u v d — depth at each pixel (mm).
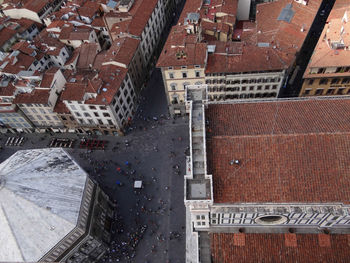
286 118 53688
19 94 91062
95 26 114750
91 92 83188
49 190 62125
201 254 56344
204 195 47625
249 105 58656
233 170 49500
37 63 100000
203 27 93312
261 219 54656
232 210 49344
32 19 129000
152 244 72125
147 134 95125
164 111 101062
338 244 53938
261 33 90750
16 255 56469
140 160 88812
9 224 58219
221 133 52188
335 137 48312
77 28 112188
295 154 48750
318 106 55812
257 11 100438
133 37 99812
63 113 91438
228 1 100812
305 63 100938
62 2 140125
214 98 89750
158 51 123688
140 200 80125
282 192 47750
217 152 50750
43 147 97938
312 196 47000
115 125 91812
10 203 59375
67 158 69625
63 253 61062
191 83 86062
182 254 69688
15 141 101250
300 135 49125
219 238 56844
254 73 79500
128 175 85625
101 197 73188
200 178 49594
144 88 110375
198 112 57188
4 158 97625
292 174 48188
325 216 50750
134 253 71062
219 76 81500
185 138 92000
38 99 88812
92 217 65938
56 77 91750
